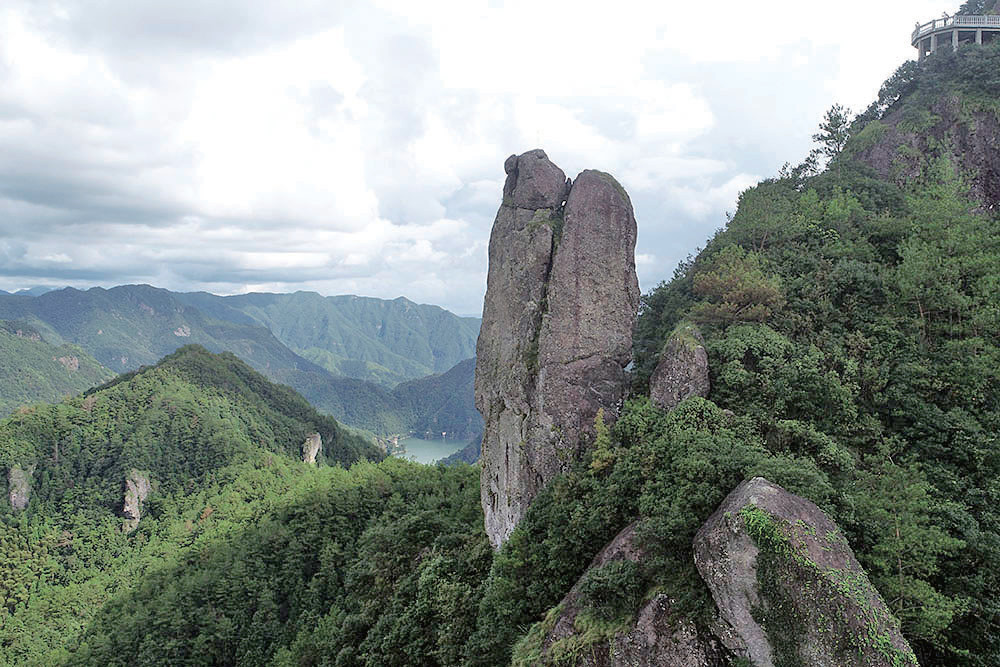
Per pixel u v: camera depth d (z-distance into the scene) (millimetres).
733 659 18453
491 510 37562
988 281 31359
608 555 23719
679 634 19516
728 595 18422
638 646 20109
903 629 19250
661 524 21438
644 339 39781
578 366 32156
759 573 17797
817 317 33281
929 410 27484
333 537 61562
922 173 51375
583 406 31844
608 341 32656
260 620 54750
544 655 22625
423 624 35562
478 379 39625
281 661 47031
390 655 35844
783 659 17234
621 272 33438
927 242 36625
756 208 42906
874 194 46875
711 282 35250
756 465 21188
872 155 55969
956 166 51281
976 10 67688
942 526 22219
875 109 66062
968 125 51750
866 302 34188
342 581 54875
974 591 20547
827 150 62375
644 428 27469
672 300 40938
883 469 24453
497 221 39031
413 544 45969
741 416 25938
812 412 27188
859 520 21250
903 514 21141
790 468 20922
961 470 25688
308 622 51344
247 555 62969
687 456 22844
